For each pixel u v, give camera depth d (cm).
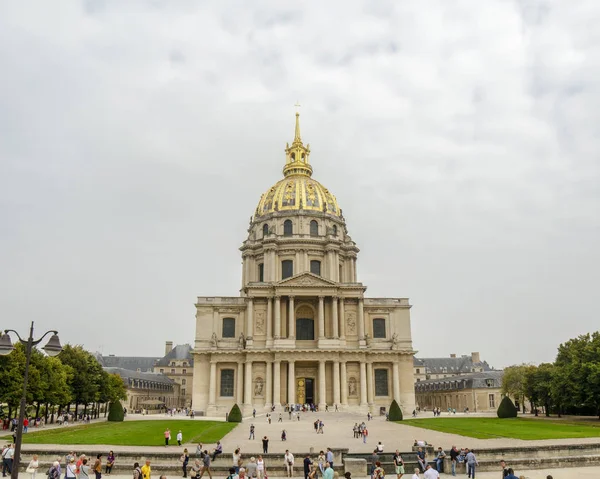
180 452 4378
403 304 11706
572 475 3797
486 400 14238
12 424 6912
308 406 10438
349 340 11275
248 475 3469
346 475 2705
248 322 11088
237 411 8731
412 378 11281
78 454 4184
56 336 3070
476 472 4038
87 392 9681
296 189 13538
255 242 13225
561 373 8819
